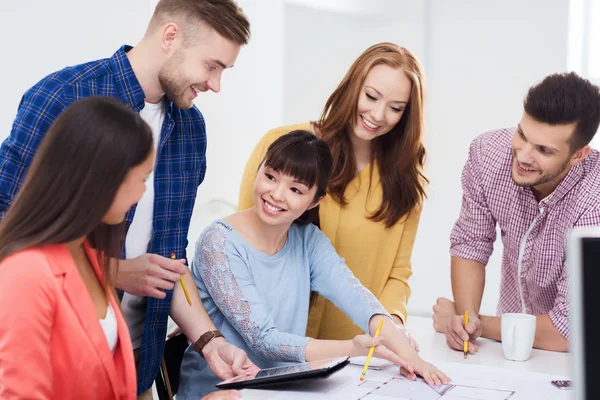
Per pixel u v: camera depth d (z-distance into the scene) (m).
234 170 3.72
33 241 1.08
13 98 3.07
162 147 1.61
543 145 1.58
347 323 1.87
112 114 1.08
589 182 1.72
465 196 1.95
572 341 0.73
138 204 1.57
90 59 3.12
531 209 1.81
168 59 1.48
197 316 1.57
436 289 3.77
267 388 1.31
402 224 1.89
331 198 1.84
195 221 3.07
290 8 3.79
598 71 3.47
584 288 0.73
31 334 1.04
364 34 3.78
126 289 1.45
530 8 3.49
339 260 1.70
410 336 1.66
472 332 1.69
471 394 1.29
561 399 1.26
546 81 1.59
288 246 1.68
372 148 1.86
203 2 1.44
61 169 1.07
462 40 3.63
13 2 3.05
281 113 3.82
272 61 3.78
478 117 3.64
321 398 1.25
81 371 1.12
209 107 3.65
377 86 1.73
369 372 1.42
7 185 1.40
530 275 1.85
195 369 1.58
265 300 1.61
